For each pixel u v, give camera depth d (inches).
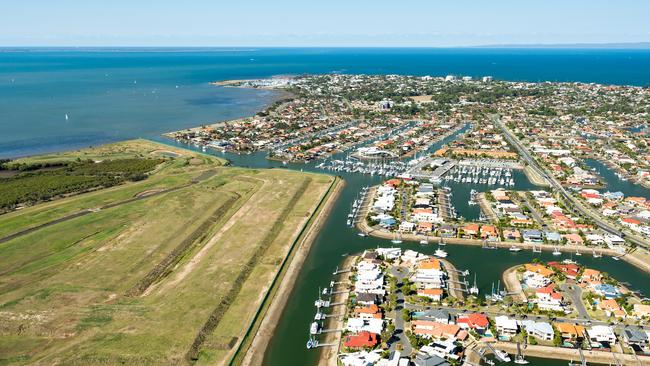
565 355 5329.7
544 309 6131.9
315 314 6195.9
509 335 5649.6
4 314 5944.9
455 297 6451.8
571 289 6609.3
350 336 5625.0
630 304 6220.5
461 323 5797.2
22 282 6756.9
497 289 6692.9
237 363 5265.8
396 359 5187.0
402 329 5812.0
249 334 5738.2
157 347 5334.6
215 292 6510.8
